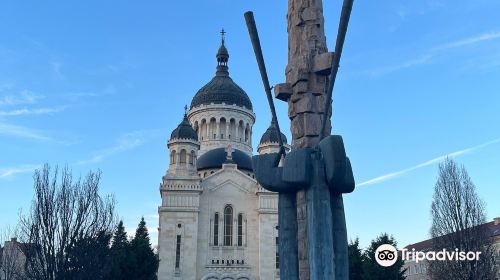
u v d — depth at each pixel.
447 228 45.47
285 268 17.97
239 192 76.56
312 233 16.80
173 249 70.62
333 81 17.75
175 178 73.94
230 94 97.75
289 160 17.81
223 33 109.00
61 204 37.88
